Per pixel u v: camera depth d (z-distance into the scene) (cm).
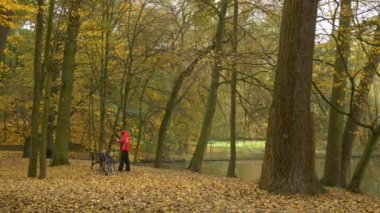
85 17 2048
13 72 3203
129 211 896
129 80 2484
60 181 1468
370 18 1362
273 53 1838
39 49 1530
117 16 2608
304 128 1124
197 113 3291
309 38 1124
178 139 3719
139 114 3294
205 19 2281
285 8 1139
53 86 2691
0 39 1352
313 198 1085
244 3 2048
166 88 3120
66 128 2130
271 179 1137
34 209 933
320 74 1705
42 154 1561
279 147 1128
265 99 2323
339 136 1709
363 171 1478
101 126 2411
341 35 1424
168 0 2492
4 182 1403
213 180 1590
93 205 966
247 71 2227
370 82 1553
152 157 3809
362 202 1102
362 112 1753
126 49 2689
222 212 882
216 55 1931
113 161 1806
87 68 2953
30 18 1873
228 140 3550
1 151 3391
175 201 1005
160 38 2475
